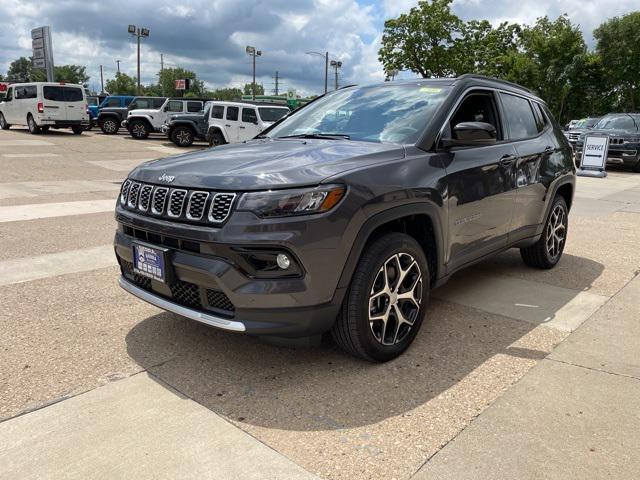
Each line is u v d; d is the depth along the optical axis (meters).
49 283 4.59
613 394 2.91
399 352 3.30
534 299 4.45
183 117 21.39
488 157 4.00
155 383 2.94
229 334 3.61
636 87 43.38
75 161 15.55
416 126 3.61
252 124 18.56
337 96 4.50
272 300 2.70
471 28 38.31
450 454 2.38
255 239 2.64
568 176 5.29
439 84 4.04
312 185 2.74
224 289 2.72
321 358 3.29
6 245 5.79
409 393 2.89
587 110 44.31
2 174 12.20
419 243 3.56
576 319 4.01
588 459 2.35
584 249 6.33
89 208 8.19
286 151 3.26
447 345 3.51
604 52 42.06
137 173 3.31
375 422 2.62
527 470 2.27
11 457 2.30
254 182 2.72
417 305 3.36
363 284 2.95
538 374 3.12
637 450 2.42
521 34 44.72
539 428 2.58
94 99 32.06
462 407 2.76
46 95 22.19
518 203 4.45
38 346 3.37
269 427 2.55
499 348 3.48
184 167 3.08
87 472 2.21
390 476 2.23
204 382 2.96
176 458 2.31
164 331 3.64
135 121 24.09
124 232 3.35
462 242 3.76
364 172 2.97
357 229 2.86
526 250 5.22
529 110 4.97
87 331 3.61
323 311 2.83
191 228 2.80
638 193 11.82
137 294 3.22
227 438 2.46
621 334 3.73
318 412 2.69
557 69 40.94
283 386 2.94
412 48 38.09
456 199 3.58
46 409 2.66
